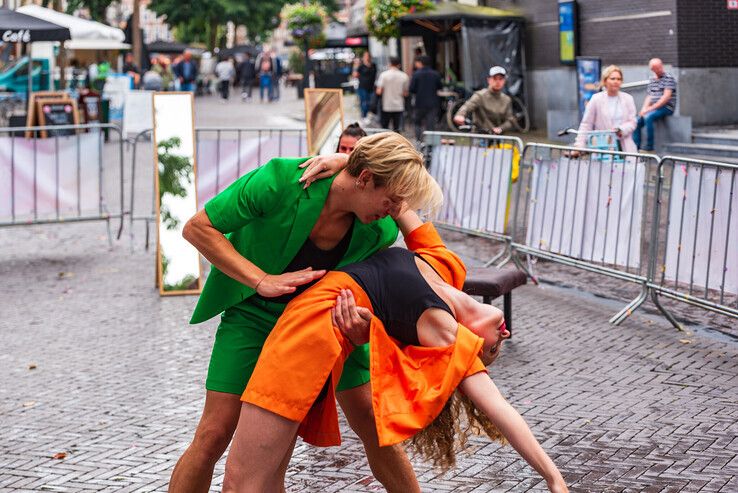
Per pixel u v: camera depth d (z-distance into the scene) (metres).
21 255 11.26
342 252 3.48
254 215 3.37
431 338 3.22
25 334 7.71
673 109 17.17
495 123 12.33
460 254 10.53
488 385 3.14
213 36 72.31
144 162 19.81
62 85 24.78
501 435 3.30
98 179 11.21
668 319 7.29
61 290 9.34
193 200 9.36
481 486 4.47
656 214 7.41
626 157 7.70
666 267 7.35
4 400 6.05
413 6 24.86
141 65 47.12
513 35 23.98
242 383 3.47
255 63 61.97
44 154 10.88
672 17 18.66
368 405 3.67
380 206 3.29
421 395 3.12
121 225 11.57
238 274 3.37
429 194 3.26
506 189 9.46
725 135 16.86
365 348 3.64
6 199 10.75
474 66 23.88
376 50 33.66
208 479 3.57
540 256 8.85
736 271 6.72
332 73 41.56
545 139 21.45
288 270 3.46
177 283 9.07
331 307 3.25
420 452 3.35
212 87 56.22
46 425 5.56
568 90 22.98
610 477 4.50
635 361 6.41
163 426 5.50
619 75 11.52
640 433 5.07
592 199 8.11
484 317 3.33
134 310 8.48
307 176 3.32
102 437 5.34
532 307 8.07
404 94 22.36
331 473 4.70
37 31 19.67
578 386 5.91
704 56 18.64
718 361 6.36
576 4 21.64
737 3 18.66
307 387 3.21
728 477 4.46
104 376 6.52
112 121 27.38
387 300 3.26
